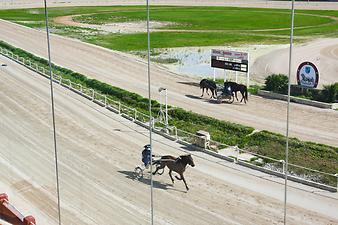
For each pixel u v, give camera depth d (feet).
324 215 68.44
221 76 152.15
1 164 86.38
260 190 76.23
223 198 73.67
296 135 101.50
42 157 89.35
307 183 77.97
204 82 128.26
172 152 91.35
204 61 172.24
